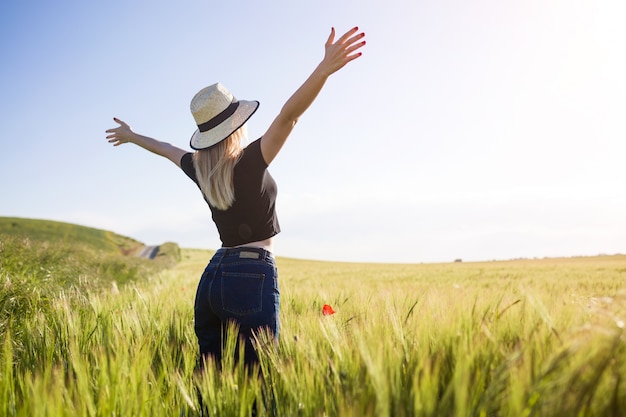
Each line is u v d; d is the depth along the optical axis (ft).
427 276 56.80
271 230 7.78
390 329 8.11
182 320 12.15
